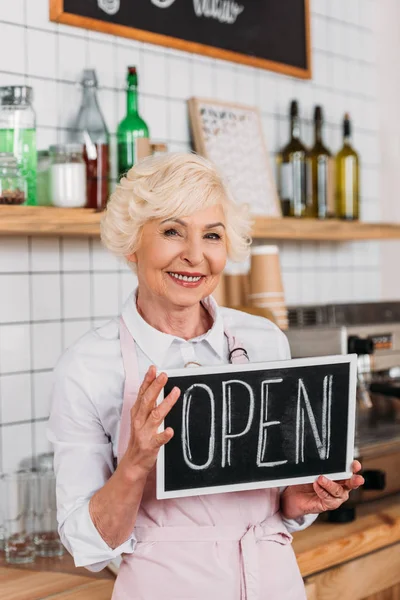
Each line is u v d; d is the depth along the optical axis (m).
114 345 1.30
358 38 2.91
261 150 2.50
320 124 2.59
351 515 1.84
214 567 1.24
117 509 1.15
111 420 1.28
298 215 2.55
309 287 2.74
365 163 2.93
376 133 2.96
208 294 1.26
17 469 2.00
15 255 1.99
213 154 2.35
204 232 1.21
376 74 2.96
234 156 2.41
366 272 2.95
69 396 1.26
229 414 1.20
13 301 1.99
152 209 1.19
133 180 1.24
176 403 1.16
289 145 2.57
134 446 1.09
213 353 1.34
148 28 2.24
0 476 1.80
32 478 1.76
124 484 1.12
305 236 2.38
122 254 1.28
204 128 2.35
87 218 1.85
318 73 2.76
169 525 1.26
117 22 2.16
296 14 2.65
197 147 2.35
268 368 1.21
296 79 2.69
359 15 2.91
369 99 2.95
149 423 1.07
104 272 2.20
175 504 1.26
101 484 1.25
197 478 1.19
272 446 1.22
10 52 1.96
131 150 2.09
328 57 2.80
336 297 2.84
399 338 2.23
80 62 2.10
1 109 1.86
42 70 2.02
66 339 2.11
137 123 2.10
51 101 2.04
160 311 1.30
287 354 1.44
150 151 2.11
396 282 2.95
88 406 1.26
